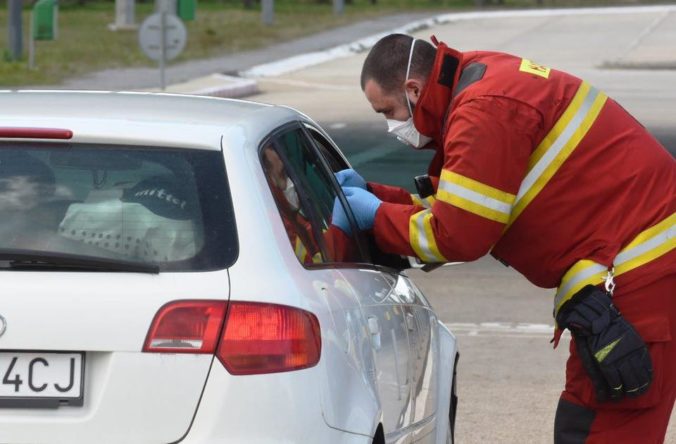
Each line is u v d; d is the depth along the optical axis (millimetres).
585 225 11617
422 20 125938
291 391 9258
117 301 9125
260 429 9141
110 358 9078
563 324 11633
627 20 123875
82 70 74750
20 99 11000
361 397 10094
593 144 11562
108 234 9445
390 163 44594
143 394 9070
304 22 123375
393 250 11914
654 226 11586
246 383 9148
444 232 11430
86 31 108375
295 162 11180
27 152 9781
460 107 11477
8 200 9578
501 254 12016
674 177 11828
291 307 9383
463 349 21688
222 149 9852
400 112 12227
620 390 11445
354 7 157375
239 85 69000
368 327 10648
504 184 11328
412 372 11859
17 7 79375
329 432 9523
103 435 9055
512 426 17141
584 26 118000
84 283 9172
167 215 9516
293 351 9312
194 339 9133
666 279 11633
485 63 11750
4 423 9062
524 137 11352
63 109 10375
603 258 11547
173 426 9078
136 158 9766
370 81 12211
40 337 9070
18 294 9125
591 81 74500
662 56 87938
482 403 18281
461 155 11328
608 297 11500
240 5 163750
